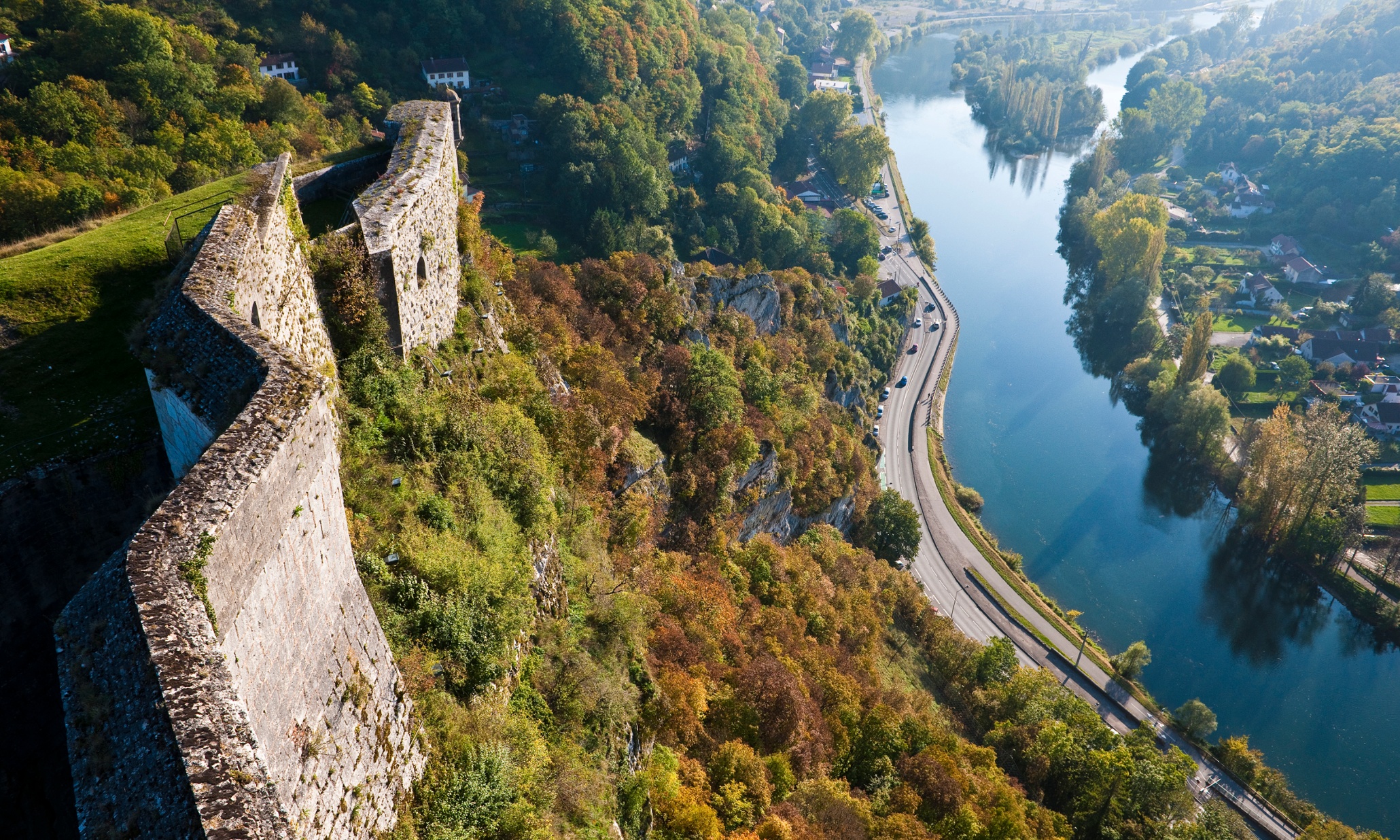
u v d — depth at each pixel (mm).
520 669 28594
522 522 33125
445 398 34438
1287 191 189375
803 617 62375
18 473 21453
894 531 91688
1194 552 99438
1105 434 118438
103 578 13445
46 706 20906
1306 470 94188
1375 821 72125
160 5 113562
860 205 176625
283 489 15898
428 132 41500
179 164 81250
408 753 20406
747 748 39719
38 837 19875
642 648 38812
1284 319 146750
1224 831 58906
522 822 22281
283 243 27266
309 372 17859
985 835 47188
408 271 33812
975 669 75750
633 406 57312
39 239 30250
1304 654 87062
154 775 11383
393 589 24422
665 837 32750
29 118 76938
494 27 147750
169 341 19547
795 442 78750
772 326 99812
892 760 50938
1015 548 100312
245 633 14188
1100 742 65750
